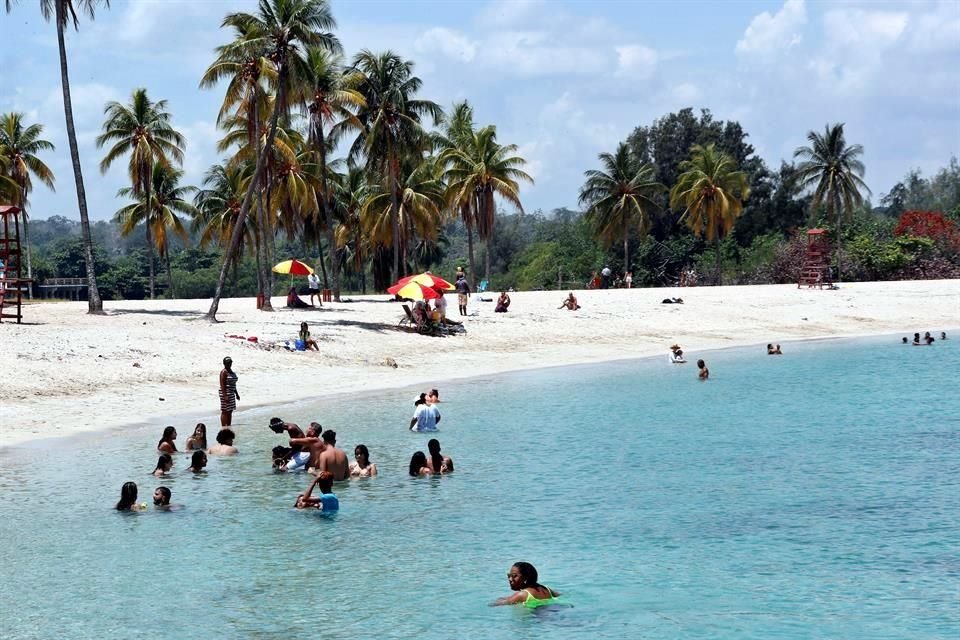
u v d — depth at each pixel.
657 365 43.81
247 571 14.66
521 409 31.08
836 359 46.47
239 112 50.69
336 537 16.50
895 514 18.00
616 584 14.13
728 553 15.64
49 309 52.03
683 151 125.88
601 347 49.75
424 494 19.64
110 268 147.38
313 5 46.03
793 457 23.48
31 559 15.17
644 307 62.38
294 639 12.08
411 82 60.53
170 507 18.31
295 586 14.02
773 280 100.81
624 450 24.34
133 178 82.06
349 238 103.06
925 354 48.66
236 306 59.69
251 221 86.25
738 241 121.06
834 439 25.91
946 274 96.12
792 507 18.58
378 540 16.34
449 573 14.61
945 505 18.70
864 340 55.78
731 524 17.39
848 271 96.50
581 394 34.69
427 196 75.44
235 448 23.70
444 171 78.56
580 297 68.19
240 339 40.53
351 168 90.88
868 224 109.62
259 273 62.12
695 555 15.51
